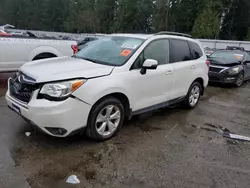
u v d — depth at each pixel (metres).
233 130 4.48
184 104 5.43
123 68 3.63
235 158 3.42
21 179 2.61
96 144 3.47
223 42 28.55
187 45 5.12
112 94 3.55
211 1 40.38
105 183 2.66
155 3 49.78
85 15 55.81
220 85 9.16
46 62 3.81
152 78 4.08
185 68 4.90
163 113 5.16
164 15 46.59
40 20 69.56
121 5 55.66
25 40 6.41
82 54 4.34
